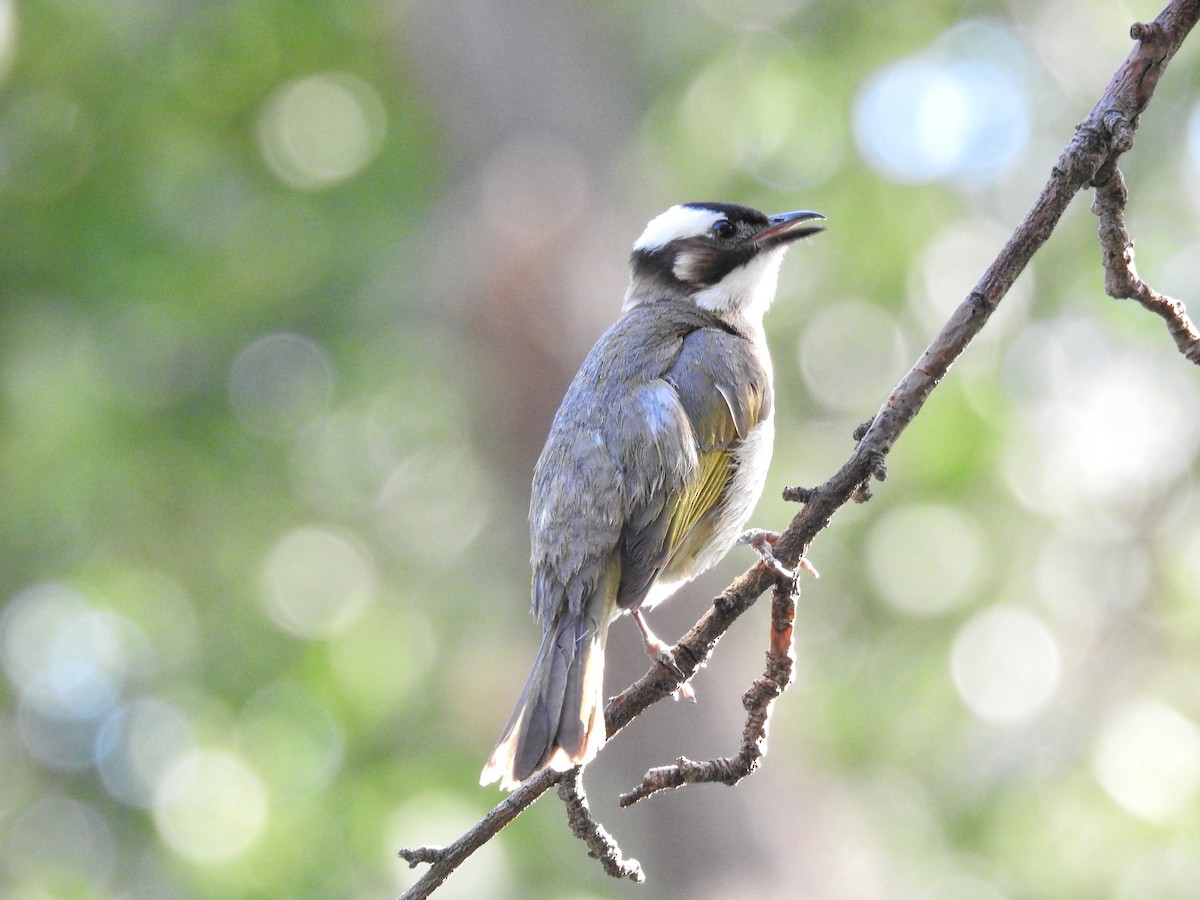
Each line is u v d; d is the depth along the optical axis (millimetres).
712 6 15984
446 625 15203
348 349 15555
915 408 5246
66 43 15625
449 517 15883
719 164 15625
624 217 14180
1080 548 15062
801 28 15922
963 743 14367
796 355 15352
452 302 13578
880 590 14703
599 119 14641
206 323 15797
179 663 15109
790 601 5328
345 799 13758
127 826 14758
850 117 15500
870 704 14578
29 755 15164
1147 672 14570
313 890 13055
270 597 15375
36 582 15117
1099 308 14555
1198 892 12695
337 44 16594
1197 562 14734
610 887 12633
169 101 16062
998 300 5203
